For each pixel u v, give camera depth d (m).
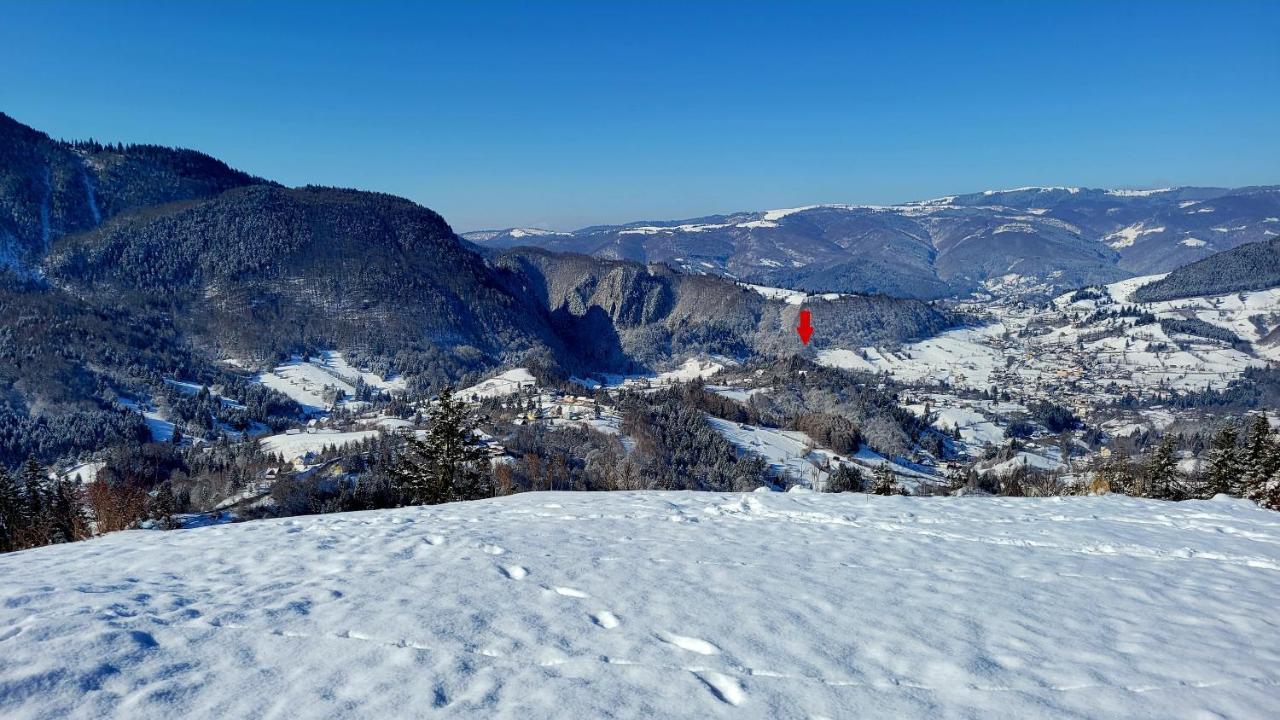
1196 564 9.22
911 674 5.39
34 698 4.70
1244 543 10.52
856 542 10.66
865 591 7.72
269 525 13.26
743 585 7.92
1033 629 6.46
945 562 9.27
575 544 10.44
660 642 5.98
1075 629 6.47
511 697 4.84
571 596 7.42
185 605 7.00
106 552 10.49
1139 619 6.79
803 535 11.27
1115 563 9.27
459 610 6.78
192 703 4.71
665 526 12.27
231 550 10.38
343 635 6.05
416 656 5.54
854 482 73.88
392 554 9.82
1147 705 4.86
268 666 5.35
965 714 4.74
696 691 5.00
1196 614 6.97
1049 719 4.66
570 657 5.61
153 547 10.86
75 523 37.50
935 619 6.73
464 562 9.11
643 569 8.71
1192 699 4.95
